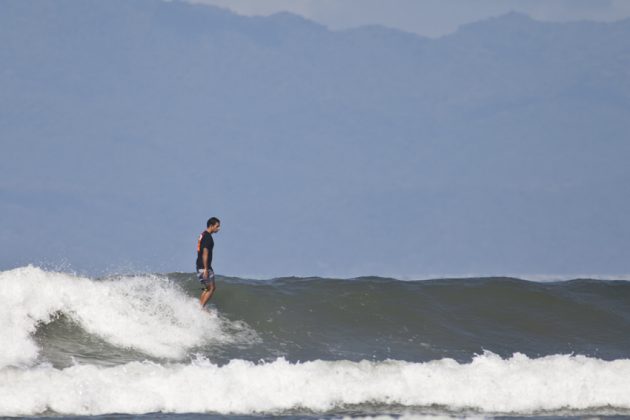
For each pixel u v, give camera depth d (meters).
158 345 57.75
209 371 50.84
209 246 63.19
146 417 46.16
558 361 55.78
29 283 58.47
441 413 49.00
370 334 63.56
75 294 59.47
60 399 47.25
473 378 52.72
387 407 49.91
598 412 50.56
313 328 63.31
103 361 54.38
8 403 46.41
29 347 54.78
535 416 49.19
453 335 64.81
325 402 50.06
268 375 51.03
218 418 46.47
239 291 66.44
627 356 63.88
